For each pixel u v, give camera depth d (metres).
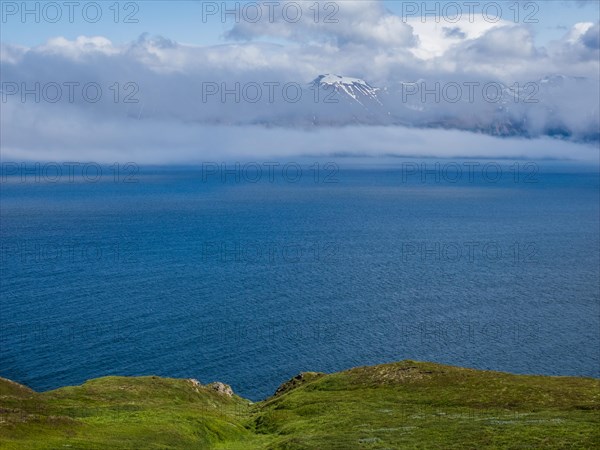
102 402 94.06
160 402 99.06
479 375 99.00
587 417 75.31
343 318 187.88
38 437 66.88
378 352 158.50
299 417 90.00
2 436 64.50
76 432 71.62
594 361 153.38
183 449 73.81
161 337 164.62
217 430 85.94
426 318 189.12
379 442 70.56
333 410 89.56
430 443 68.62
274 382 139.38
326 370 146.62
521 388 90.44
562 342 167.38
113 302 198.75
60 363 142.88
